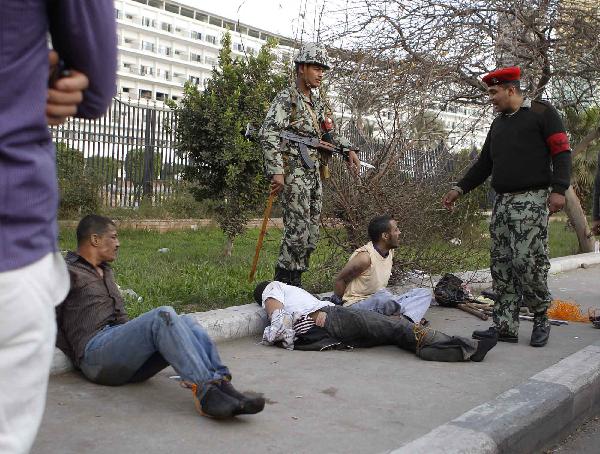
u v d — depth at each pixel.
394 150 6.30
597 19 9.77
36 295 1.51
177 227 13.80
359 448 2.97
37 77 1.52
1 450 1.48
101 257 3.78
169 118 14.56
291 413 3.40
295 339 4.76
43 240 1.54
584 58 9.95
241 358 4.44
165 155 14.64
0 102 1.47
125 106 14.07
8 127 1.46
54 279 1.59
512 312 5.27
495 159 5.15
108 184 13.88
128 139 14.11
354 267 5.34
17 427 1.52
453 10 8.99
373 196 6.30
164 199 14.62
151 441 2.94
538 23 9.35
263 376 4.05
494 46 8.95
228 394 3.17
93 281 3.73
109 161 13.87
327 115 5.71
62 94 1.61
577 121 13.45
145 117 14.36
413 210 6.37
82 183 13.08
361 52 8.25
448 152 6.62
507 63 9.06
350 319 4.76
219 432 3.08
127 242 11.17
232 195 9.38
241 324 4.99
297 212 5.46
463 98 9.78
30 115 1.50
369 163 6.36
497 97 5.06
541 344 5.14
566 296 7.86
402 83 7.58
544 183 4.99
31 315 1.50
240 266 8.20
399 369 4.34
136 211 13.95
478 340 4.73
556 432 3.70
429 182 6.46
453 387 3.98
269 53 9.62
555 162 4.91
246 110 9.29
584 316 6.50
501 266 5.22
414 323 4.88
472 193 7.52
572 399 3.87
